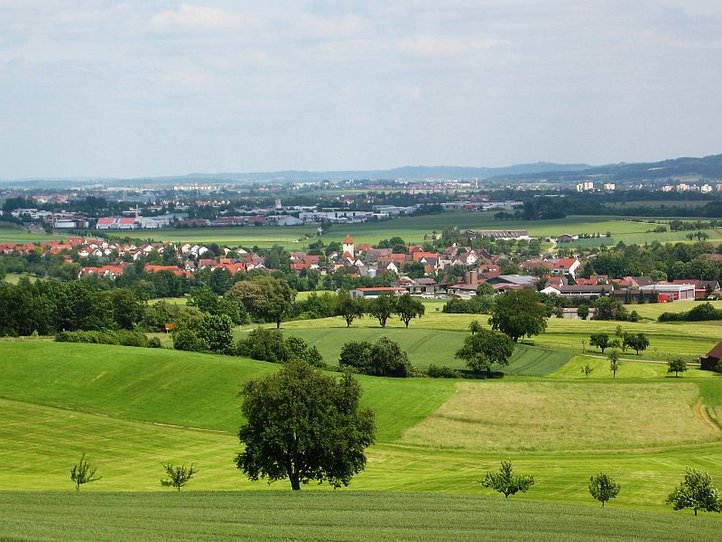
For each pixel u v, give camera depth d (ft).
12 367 616.80
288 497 341.00
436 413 557.74
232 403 571.28
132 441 492.95
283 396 371.56
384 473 440.86
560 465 459.32
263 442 371.56
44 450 468.34
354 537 275.18
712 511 353.10
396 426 536.83
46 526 266.98
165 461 455.63
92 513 298.97
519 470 444.55
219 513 304.71
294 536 273.75
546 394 595.47
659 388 607.78
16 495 334.24
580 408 567.59
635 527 300.61
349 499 337.11
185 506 318.65
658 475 431.43
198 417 548.72
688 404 581.12
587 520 309.83
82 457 417.69
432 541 273.33
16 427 508.12
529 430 532.73
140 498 333.62
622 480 419.95
